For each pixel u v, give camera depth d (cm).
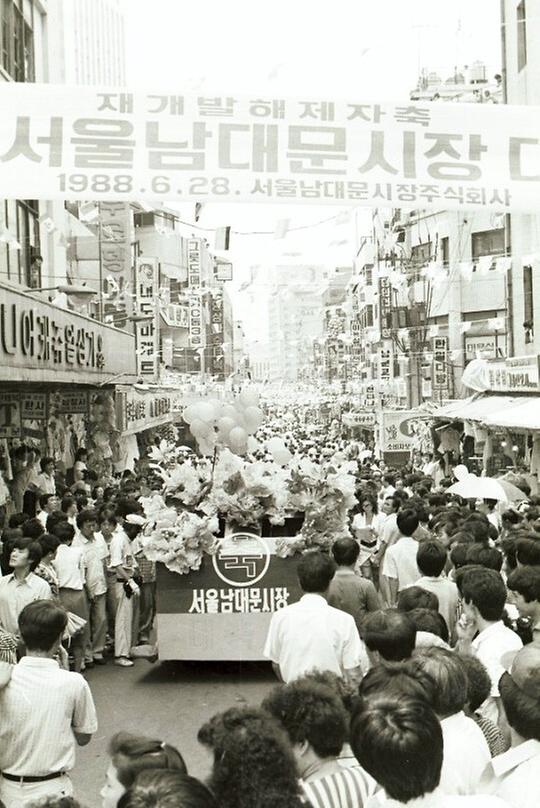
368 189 745
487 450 2502
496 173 759
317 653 572
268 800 284
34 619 481
